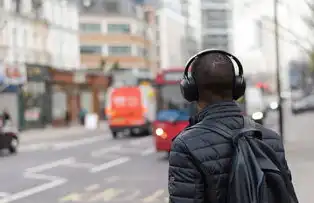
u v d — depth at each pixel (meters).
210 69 2.65
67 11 55.75
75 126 47.44
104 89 60.53
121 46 82.44
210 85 2.66
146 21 89.94
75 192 12.43
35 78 42.38
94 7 82.44
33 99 41.84
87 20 81.38
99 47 81.69
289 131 28.28
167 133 18.17
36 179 14.70
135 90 30.94
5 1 42.53
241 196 2.34
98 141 28.81
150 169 16.70
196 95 2.74
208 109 2.64
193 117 2.73
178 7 103.12
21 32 44.94
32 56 46.56
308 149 18.61
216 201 2.44
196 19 109.12
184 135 2.54
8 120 22.44
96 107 59.06
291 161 15.42
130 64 82.50
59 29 53.56
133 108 30.86
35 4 48.22
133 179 14.48
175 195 2.46
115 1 83.19
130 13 82.81
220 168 2.45
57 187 13.23
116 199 11.39
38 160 19.72
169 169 2.53
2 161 19.45
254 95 38.62
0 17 38.75
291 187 2.56
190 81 2.72
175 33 100.19
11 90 38.19
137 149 23.62
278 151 2.64
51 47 51.56
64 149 24.33
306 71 74.75
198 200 2.45
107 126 47.12
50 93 45.72
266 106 45.25
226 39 110.75
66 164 18.33
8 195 12.10
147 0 94.31
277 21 19.44
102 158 20.22
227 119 2.60
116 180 14.37
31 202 11.19
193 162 2.46
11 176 15.32
